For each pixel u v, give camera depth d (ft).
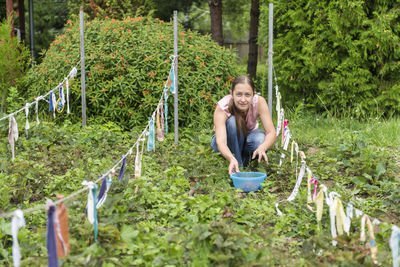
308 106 28.48
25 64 30.66
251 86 14.71
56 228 6.74
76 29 26.40
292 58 28.81
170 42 24.45
